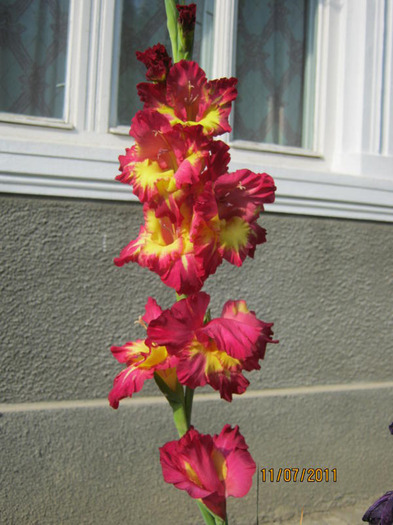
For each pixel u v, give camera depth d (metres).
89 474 2.47
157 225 1.19
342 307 2.96
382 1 3.09
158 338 1.06
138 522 2.53
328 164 3.13
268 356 2.81
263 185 1.12
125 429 2.54
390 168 3.10
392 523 1.35
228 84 1.13
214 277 2.72
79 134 2.66
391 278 3.08
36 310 2.44
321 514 2.84
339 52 3.13
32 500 2.39
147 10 2.94
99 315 2.53
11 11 2.75
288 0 3.23
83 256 2.52
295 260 2.88
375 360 3.02
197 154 1.07
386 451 3.01
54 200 2.49
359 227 3.02
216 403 2.69
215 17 2.96
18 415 2.38
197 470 1.10
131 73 2.89
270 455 2.77
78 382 2.49
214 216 1.06
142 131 1.10
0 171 2.40
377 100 3.08
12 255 2.42
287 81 3.25
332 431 2.89
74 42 2.67
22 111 2.75
